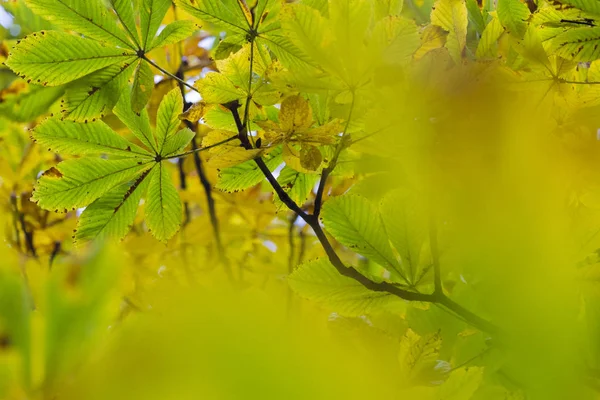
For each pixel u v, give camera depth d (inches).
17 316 27.9
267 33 89.3
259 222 120.0
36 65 89.5
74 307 28.5
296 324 26.5
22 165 113.3
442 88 83.4
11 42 104.2
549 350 53.9
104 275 29.7
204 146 91.0
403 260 89.0
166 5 90.7
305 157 88.4
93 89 90.5
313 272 88.8
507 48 93.6
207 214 113.3
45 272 30.6
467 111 82.7
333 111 88.0
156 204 92.3
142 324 25.6
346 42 85.3
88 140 91.3
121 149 91.4
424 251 89.0
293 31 85.4
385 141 85.0
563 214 73.5
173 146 91.5
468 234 74.8
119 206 91.4
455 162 81.0
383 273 106.7
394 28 85.1
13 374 27.0
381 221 88.8
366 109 86.4
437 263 87.5
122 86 91.0
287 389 24.4
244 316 25.1
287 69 88.7
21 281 28.8
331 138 87.8
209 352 24.1
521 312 57.6
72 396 26.0
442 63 84.4
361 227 88.9
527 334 56.0
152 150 91.7
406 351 86.3
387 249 89.1
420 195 82.0
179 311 25.0
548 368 53.0
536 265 62.1
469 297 92.4
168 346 24.5
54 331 27.9
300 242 122.4
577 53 88.4
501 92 83.4
